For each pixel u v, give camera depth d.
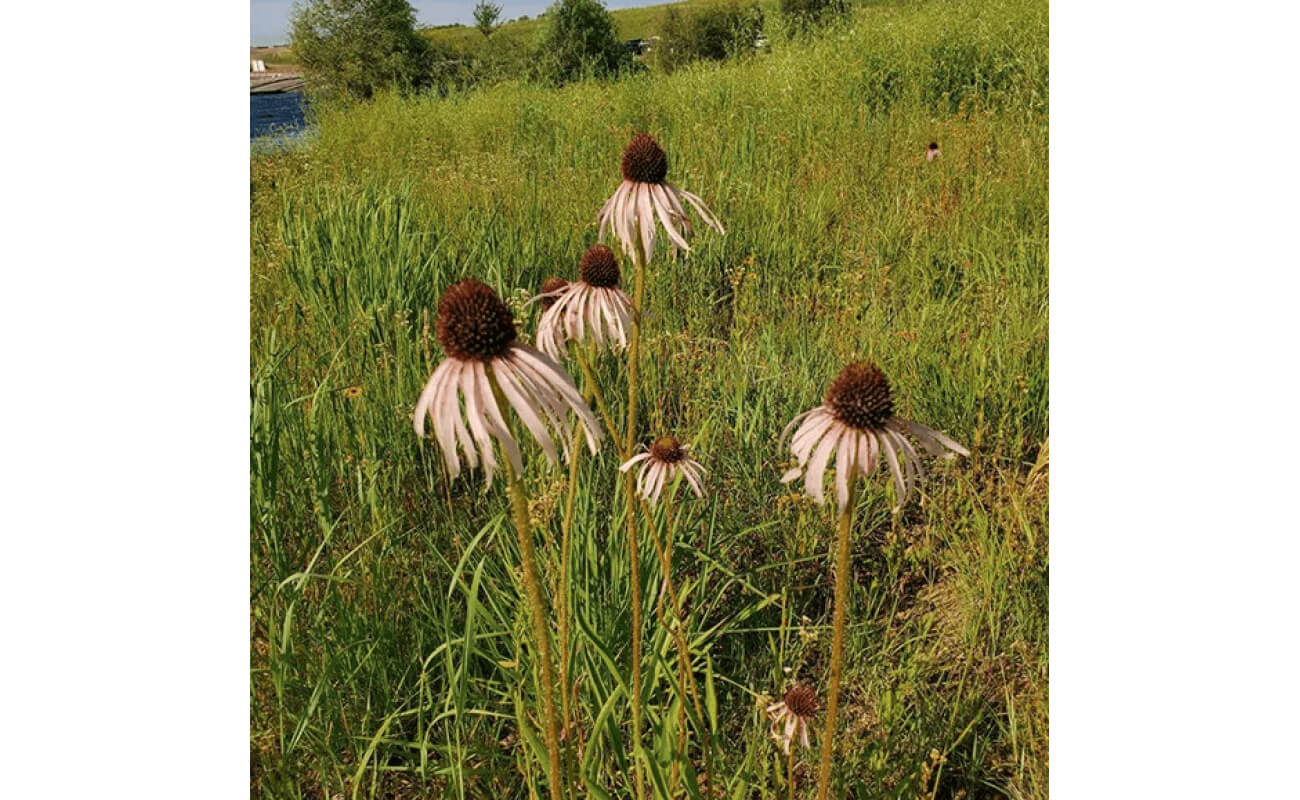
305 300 1.03
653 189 0.53
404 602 0.75
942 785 0.66
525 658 0.67
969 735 0.67
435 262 1.10
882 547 0.83
